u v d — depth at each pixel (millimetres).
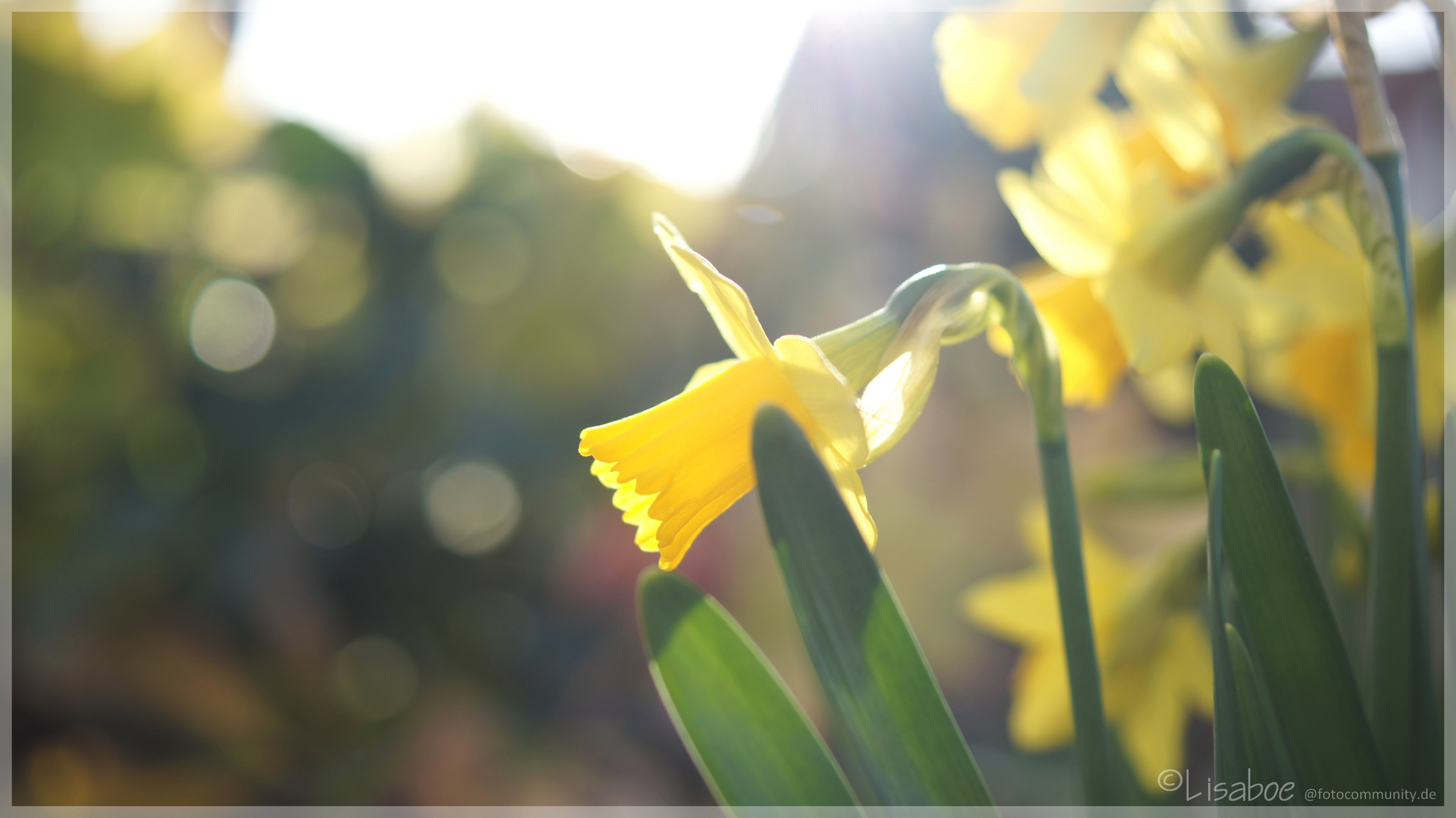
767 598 374
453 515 437
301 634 376
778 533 171
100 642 357
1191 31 215
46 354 386
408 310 417
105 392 385
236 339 414
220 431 388
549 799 361
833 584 171
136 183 410
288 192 427
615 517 399
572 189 423
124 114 392
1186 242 198
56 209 391
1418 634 179
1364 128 188
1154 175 204
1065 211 207
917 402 175
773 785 188
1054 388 183
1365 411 218
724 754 189
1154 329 198
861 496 177
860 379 178
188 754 365
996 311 182
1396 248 182
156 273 407
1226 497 177
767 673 193
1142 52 216
